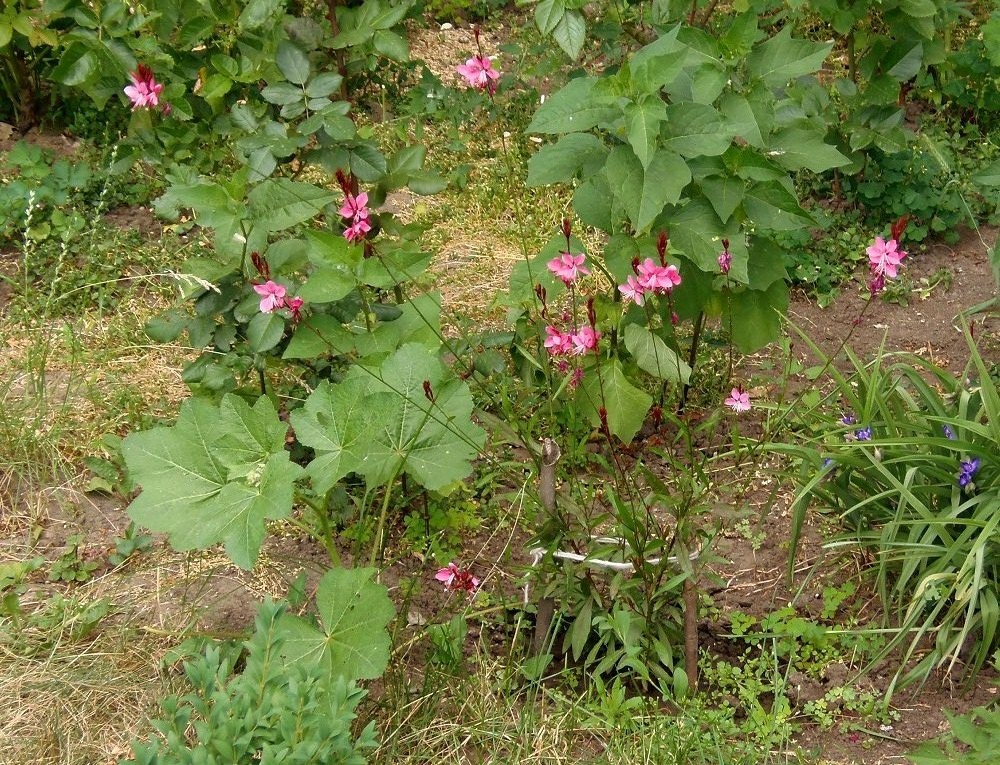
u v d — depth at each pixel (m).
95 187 2.23
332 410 1.30
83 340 1.89
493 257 2.13
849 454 1.45
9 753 1.26
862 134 2.03
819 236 2.12
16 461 1.62
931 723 1.32
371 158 1.56
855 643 1.40
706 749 1.27
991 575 1.39
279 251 1.49
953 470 1.45
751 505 1.61
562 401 1.70
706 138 1.45
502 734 1.27
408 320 1.53
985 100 2.35
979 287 2.02
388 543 1.57
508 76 2.51
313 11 2.57
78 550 1.54
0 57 2.39
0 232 2.07
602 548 1.33
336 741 1.01
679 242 1.53
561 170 1.54
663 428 1.74
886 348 1.90
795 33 2.59
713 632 1.44
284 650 1.23
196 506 1.26
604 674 1.40
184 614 1.44
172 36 1.91
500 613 1.46
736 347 1.80
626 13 1.88
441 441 1.36
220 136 1.92
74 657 1.36
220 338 1.51
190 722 1.23
